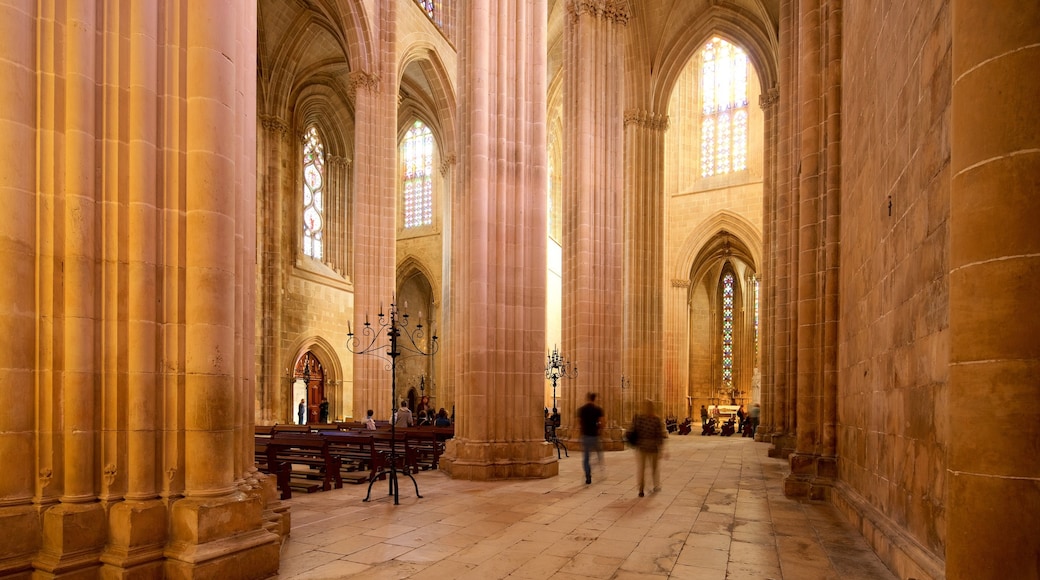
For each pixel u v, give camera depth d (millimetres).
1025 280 3098
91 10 5492
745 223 36844
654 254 29312
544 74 14156
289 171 30797
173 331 5746
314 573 6191
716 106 38969
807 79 11555
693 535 7934
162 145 5793
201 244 5797
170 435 5660
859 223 8992
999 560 3100
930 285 5578
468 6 13836
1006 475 3098
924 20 5875
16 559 4930
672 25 30031
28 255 5188
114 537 5293
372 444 11945
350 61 23188
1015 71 3158
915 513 5996
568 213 21500
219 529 5605
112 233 5539
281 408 29297
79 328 5305
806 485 10758
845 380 10008
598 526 8414
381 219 23234
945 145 5227
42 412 5215
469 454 12859
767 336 25516
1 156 5043
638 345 28641
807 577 6188
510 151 13688
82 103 5387
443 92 30938
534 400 13422
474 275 13094
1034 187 3102
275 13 27781
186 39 5895
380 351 22422
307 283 31656
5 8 5086
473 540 7590
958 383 3352
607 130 21391
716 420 34281
